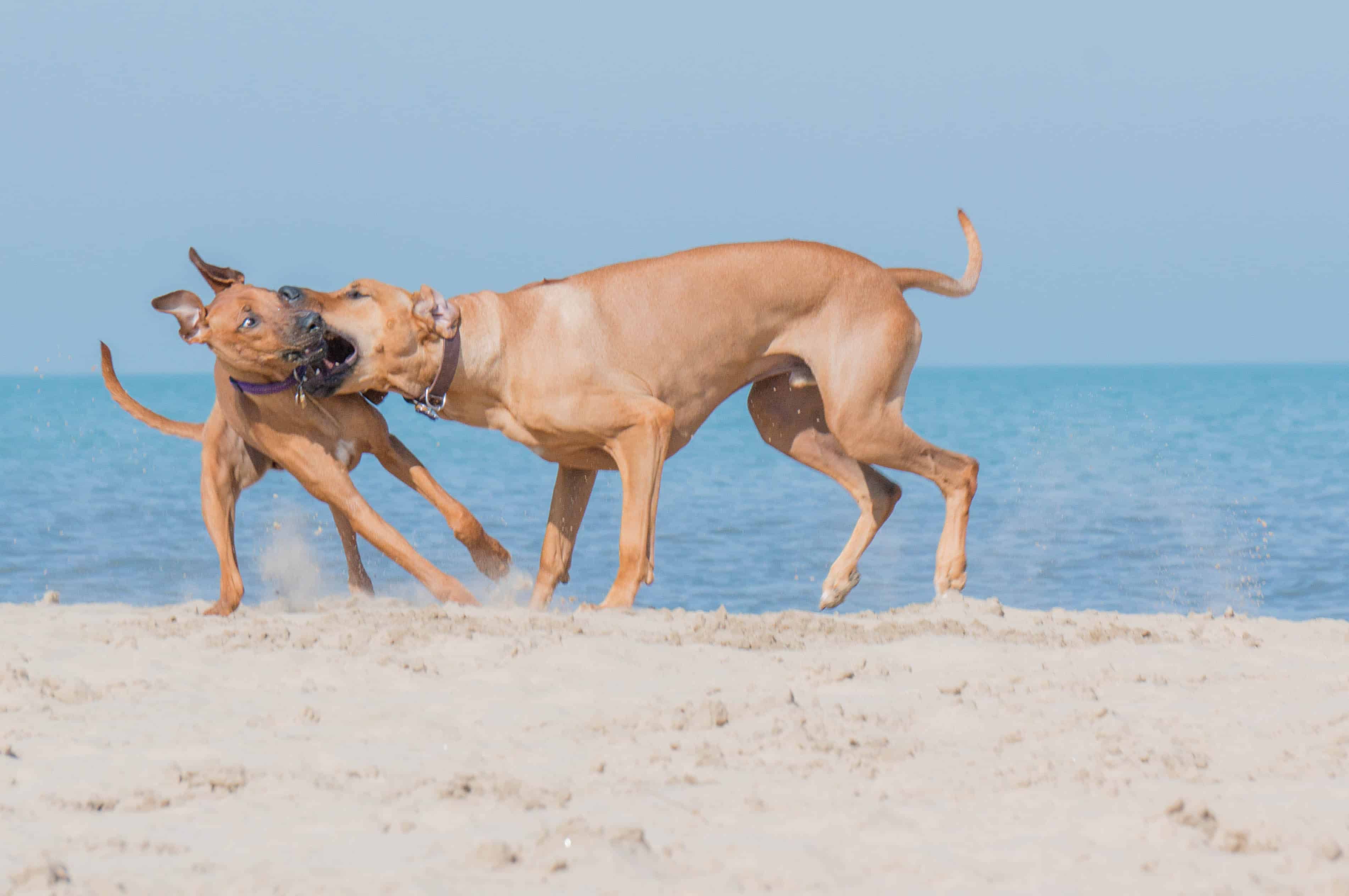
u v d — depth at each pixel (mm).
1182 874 4734
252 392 10008
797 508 26703
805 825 5316
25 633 9180
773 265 10969
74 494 27766
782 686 7812
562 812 5500
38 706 7199
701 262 10875
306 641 8750
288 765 6188
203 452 10727
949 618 10234
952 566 11578
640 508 10570
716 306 10820
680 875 4734
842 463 12070
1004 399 90125
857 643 9234
